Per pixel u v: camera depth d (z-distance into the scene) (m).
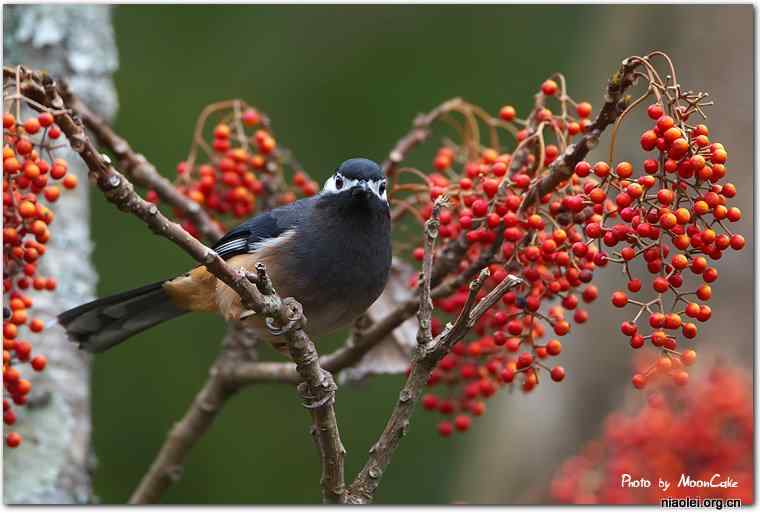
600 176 7.57
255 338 10.78
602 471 11.94
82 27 11.82
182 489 15.03
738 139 14.72
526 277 8.07
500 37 17.28
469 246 8.99
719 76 15.05
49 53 11.60
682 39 15.42
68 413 10.52
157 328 15.59
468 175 9.20
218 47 17.02
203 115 10.54
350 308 10.00
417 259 9.38
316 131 16.53
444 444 16.23
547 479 15.06
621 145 14.80
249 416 15.62
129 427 15.01
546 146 9.28
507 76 17.00
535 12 17.50
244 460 15.28
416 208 11.18
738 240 7.08
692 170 7.08
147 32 16.92
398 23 17.41
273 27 17.27
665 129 7.08
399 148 10.55
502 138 16.55
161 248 15.75
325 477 7.71
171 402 15.19
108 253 15.61
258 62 16.86
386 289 11.11
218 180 10.77
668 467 11.33
